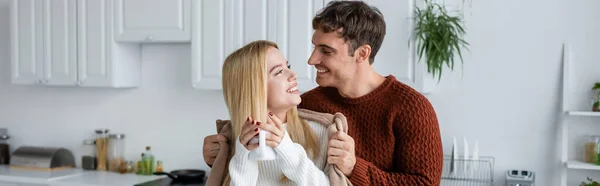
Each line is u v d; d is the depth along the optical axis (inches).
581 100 120.3
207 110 148.5
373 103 66.2
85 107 161.8
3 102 169.8
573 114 116.3
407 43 115.0
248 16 126.6
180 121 151.6
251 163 58.7
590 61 119.3
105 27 141.6
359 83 66.5
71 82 145.9
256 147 56.3
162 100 153.1
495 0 123.3
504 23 123.3
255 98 61.2
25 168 158.2
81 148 162.4
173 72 151.3
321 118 65.2
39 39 148.6
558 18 120.6
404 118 64.3
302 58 121.6
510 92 123.9
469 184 124.9
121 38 139.8
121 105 157.6
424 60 115.0
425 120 64.2
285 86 62.2
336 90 69.6
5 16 165.3
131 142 157.2
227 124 67.5
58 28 146.3
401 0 114.7
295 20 122.0
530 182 118.7
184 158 151.8
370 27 64.2
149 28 136.6
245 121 60.1
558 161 122.1
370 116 66.1
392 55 116.0
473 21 124.6
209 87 131.5
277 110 63.5
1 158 165.6
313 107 70.4
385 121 65.1
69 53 145.7
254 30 126.2
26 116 168.7
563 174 119.3
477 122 125.9
